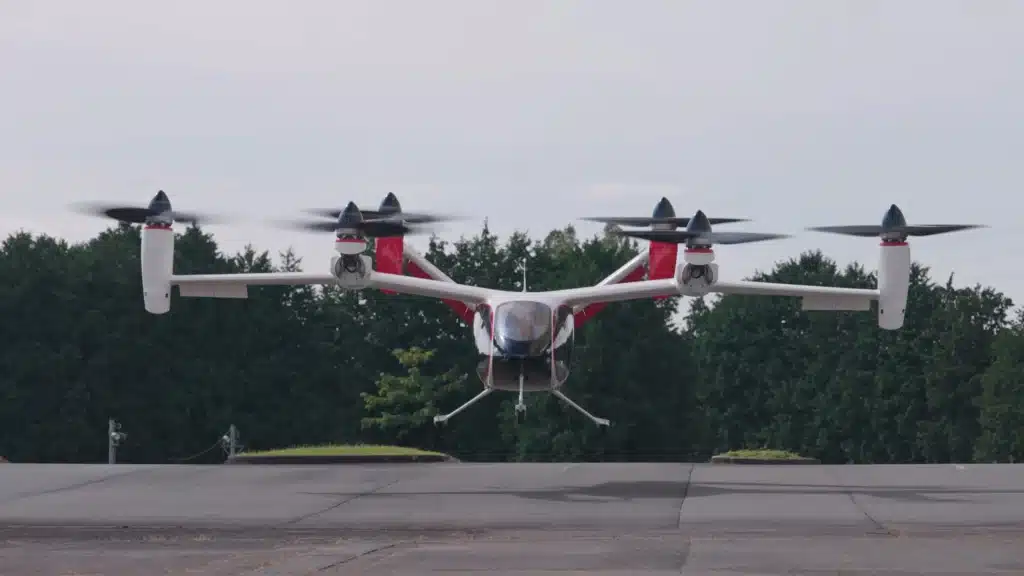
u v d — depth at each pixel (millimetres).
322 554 17906
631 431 88312
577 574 16078
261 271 106812
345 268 31094
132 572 16453
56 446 87438
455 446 98625
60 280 92938
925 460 110125
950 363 109688
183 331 94938
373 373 104625
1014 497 25109
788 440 117188
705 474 30031
